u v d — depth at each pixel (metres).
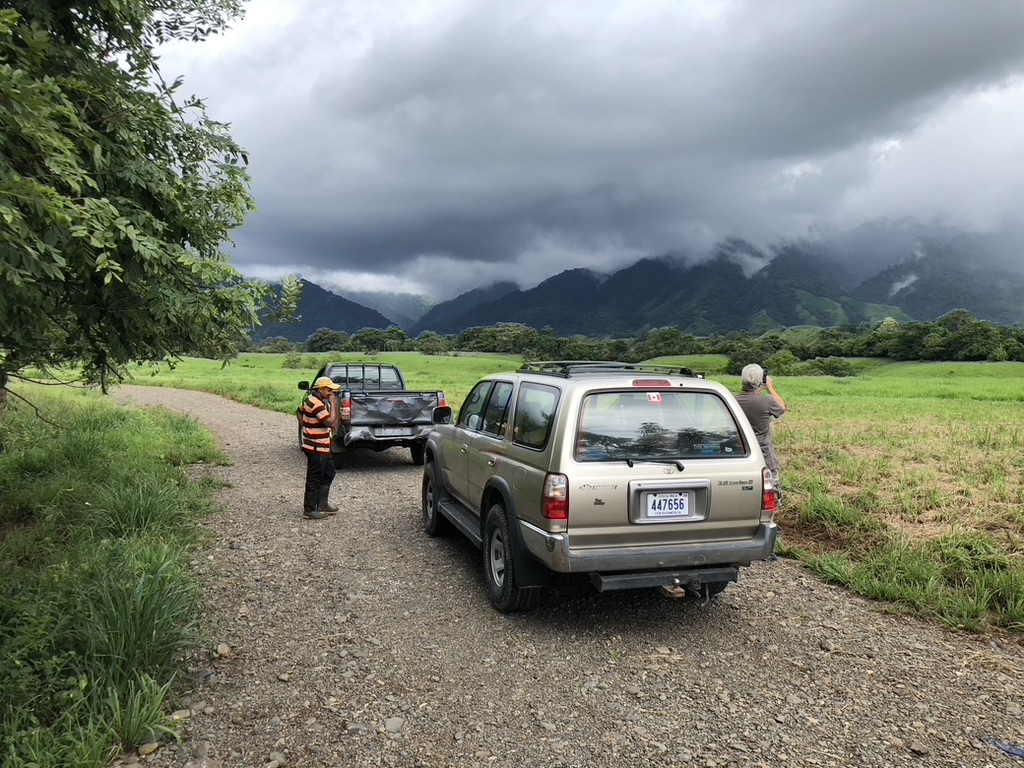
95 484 8.79
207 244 5.27
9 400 15.36
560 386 4.92
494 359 122.75
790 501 8.34
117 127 4.36
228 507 8.73
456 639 4.75
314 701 3.86
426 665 4.34
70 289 4.64
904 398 34.38
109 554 5.45
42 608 4.24
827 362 91.44
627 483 4.52
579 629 4.95
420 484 10.63
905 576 5.79
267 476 11.05
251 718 3.67
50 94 3.67
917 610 5.26
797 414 21.80
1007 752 3.36
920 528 7.07
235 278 4.98
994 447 12.73
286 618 5.12
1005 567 5.84
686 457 4.74
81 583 4.68
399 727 3.58
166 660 4.07
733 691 4.01
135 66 4.89
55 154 3.18
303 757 3.31
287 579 6.01
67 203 3.23
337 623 5.03
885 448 12.73
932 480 9.27
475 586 5.88
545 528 4.52
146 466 9.84
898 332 122.62
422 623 5.04
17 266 3.38
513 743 3.44
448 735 3.51
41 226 3.49
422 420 11.95
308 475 8.30
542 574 4.98
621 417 4.71
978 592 5.37
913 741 3.45
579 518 4.44
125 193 4.54
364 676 4.18
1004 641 4.74
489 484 5.46
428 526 7.61
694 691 4.00
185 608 4.43
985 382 55.25
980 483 9.09
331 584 5.89
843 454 11.95
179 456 11.80
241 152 5.55
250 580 5.97
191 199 4.96
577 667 4.32
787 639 4.78
